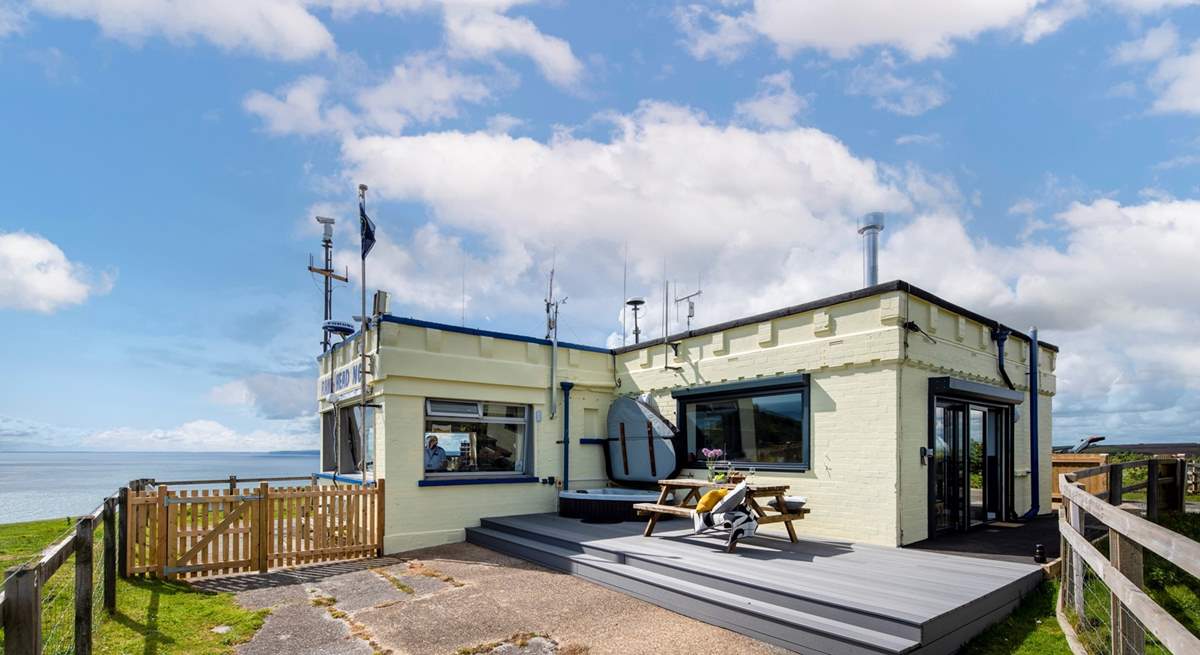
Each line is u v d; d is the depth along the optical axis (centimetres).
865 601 505
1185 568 252
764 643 519
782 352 966
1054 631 519
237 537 823
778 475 954
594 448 1270
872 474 823
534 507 1159
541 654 510
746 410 1032
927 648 450
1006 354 1110
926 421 862
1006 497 1058
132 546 768
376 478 1016
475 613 624
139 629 577
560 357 1234
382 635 563
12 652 291
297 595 708
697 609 587
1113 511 387
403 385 1017
